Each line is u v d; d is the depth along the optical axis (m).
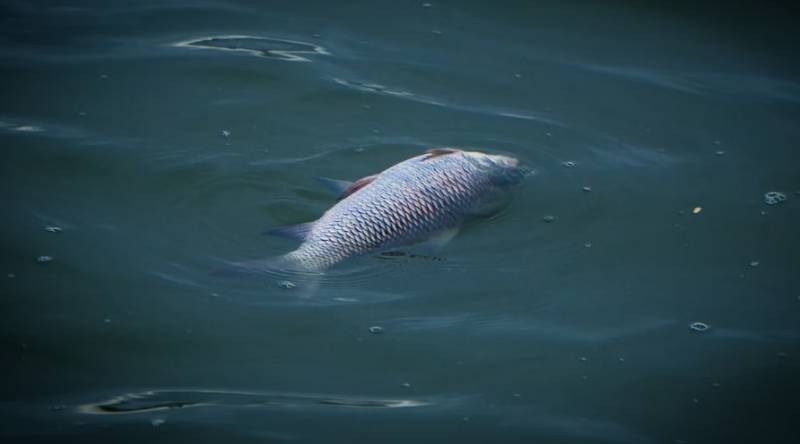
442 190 9.27
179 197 10.30
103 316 8.77
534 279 9.48
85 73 12.54
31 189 10.28
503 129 11.90
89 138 11.15
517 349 8.67
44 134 11.16
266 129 11.59
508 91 12.77
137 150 10.98
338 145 11.38
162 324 8.72
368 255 8.95
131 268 9.28
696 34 14.58
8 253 9.34
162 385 8.13
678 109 12.64
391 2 14.91
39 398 7.92
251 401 8.01
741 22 14.89
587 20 14.79
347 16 14.44
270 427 7.73
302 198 10.40
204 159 10.89
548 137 11.80
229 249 9.59
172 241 9.66
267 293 9.14
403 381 8.30
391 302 9.08
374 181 9.11
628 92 12.95
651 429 7.92
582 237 10.09
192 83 12.43
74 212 10.00
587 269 9.66
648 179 11.12
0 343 8.40
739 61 13.92
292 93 12.35
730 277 9.66
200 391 8.09
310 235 8.79
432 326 8.87
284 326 8.78
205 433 7.62
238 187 10.49
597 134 11.95
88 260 9.34
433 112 12.17
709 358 8.67
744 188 11.04
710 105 12.76
